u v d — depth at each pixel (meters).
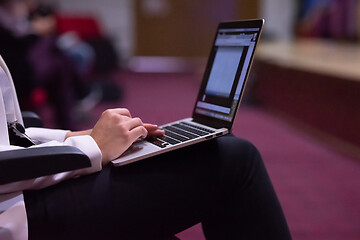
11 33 1.90
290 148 2.65
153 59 7.38
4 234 0.53
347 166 2.29
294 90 3.33
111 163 0.64
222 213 0.70
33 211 0.57
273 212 0.67
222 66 0.89
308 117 3.08
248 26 0.86
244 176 0.67
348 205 1.80
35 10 2.96
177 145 0.67
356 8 5.49
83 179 0.62
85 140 0.63
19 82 1.98
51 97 2.65
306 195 1.90
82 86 3.52
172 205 0.63
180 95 4.64
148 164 0.65
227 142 0.70
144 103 4.12
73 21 4.84
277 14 7.40
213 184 0.66
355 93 2.43
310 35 6.86
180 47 7.35
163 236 0.65
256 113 3.77
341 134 2.62
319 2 6.52
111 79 5.59
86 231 0.59
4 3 2.61
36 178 0.57
